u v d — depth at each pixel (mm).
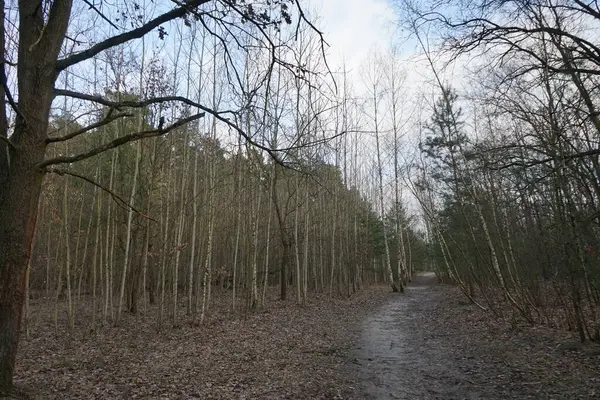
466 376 7949
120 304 14320
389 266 32531
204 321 15031
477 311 16734
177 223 15375
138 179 17203
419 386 7484
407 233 47844
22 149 4230
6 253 4090
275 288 30688
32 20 4555
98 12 4809
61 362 9070
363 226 34969
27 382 7398
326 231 28188
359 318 17219
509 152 10477
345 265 28156
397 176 32562
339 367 8898
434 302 23906
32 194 4285
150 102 4742
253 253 18047
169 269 16453
